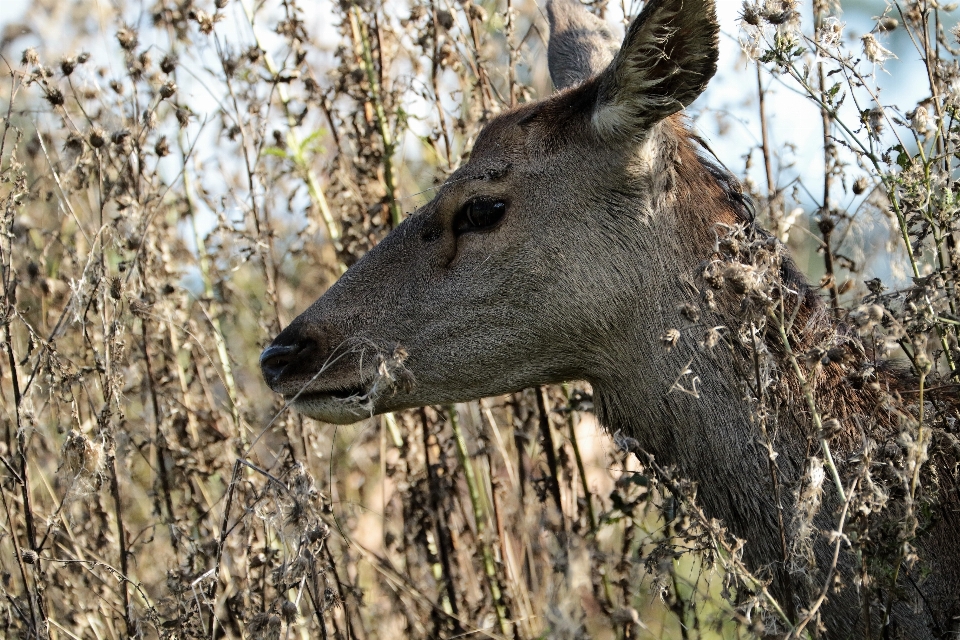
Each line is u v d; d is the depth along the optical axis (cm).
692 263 882
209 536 1118
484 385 926
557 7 1161
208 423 1209
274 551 1004
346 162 1376
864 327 716
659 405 884
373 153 1280
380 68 1256
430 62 1332
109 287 1034
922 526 779
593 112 880
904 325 793
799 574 818
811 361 758
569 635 744
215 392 1458
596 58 1088
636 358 891
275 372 957
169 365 1214
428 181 1366
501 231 903
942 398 868
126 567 984
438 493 1196
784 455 836
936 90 964
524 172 902
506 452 1316
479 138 943
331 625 1098
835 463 815
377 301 936
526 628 1148
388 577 1149
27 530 934
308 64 1331
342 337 934
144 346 1125
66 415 1165
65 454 909
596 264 888
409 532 1222
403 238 949
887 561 754
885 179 856
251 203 1286
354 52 1273
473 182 909
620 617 760
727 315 860
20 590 1119
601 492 1338
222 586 1057
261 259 1213
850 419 839
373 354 923
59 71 1198
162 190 1316
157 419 1136
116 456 1029
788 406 824
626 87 849
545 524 1123
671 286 879
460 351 918
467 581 1214
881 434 802
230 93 1214
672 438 883
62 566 1053
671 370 873
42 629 929
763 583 750
